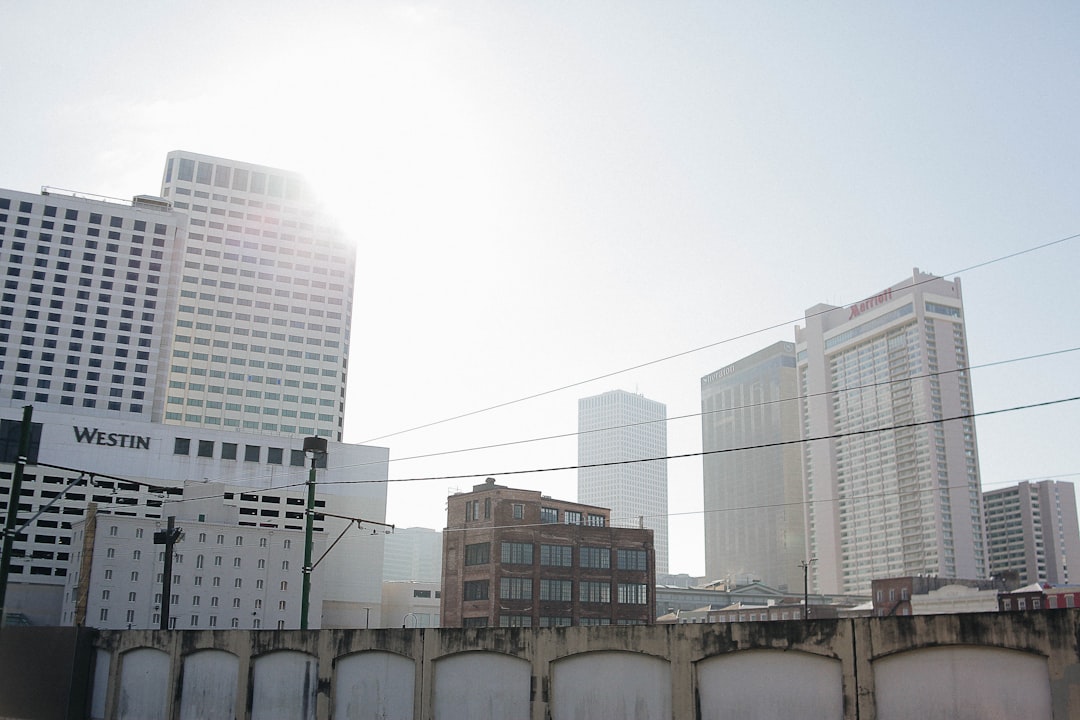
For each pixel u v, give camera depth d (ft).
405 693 122.42
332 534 421.18
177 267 624.18
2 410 376.68
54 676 164.04
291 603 350.23
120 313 593.83
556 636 107.65
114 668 162.09
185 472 400.67
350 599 418.92
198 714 147.74
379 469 441.27
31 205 586.45
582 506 360.07
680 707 95.45
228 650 145.89
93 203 600.80
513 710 110.73
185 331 653.30
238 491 407.23
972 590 386.52
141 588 325.83
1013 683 75.72
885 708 82.12
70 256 588.50
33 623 357.00
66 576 358.84
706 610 547.08
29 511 370.73
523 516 337.11
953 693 78.74
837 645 85.51
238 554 345.10
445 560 347.56
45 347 571.28
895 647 81.66
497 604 319.47
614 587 344.49
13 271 573.33
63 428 383.45
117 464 388.98
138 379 588.91
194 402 644.69
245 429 653.71
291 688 136.56
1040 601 356.38
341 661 131.54
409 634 123.24
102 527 325.21
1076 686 71.56
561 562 336.29
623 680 101.40
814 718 86.53
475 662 116.16
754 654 91.76
